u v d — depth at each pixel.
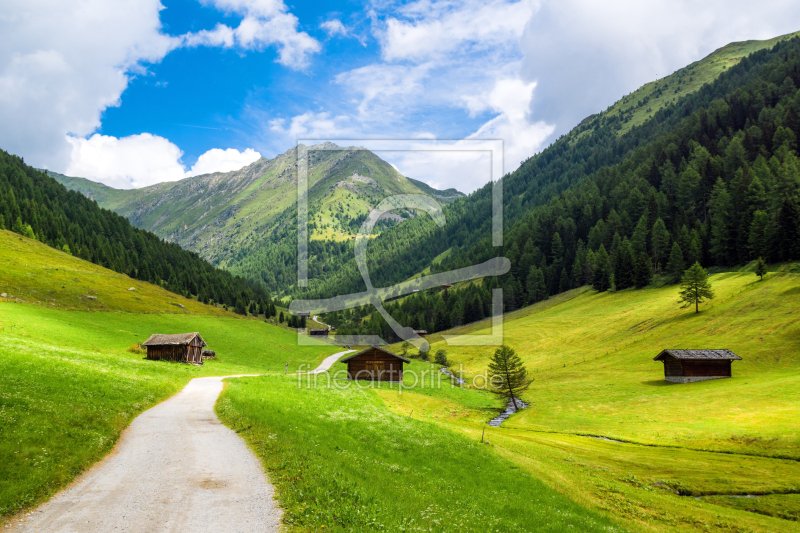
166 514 10.94
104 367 40.28
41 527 9.93
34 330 67.56
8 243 147.25
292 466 15.34
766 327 83.00
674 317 103.19
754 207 131.38
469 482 21.00
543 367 93.81
